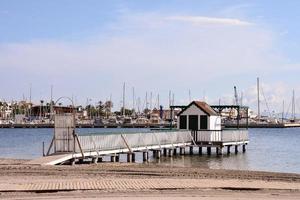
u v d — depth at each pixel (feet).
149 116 541.75
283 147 215.92
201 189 60.80
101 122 504.02
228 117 416.87
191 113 169.99
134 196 55.21
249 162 142.61
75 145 106.83
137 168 91.35
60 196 54.80
